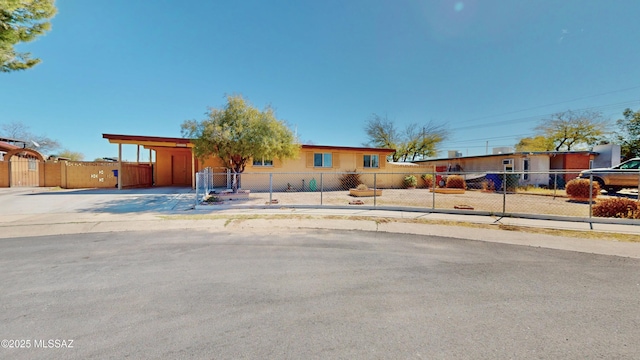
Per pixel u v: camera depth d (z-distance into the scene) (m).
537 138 28.95
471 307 2.72
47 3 7.60
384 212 8.45
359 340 2.16
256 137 10.29
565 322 2.43
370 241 5.35
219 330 2.31
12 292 3.04
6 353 1.98
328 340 2.16
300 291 3.10
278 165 15.80
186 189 15.18
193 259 4.23
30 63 8.33
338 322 2.44
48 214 7.87
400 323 2.42
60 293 3.02
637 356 1.95
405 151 32.50
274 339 2.18
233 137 10.32
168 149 17.97
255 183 15.47
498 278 3.49
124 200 10.74
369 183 18.28
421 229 6.34
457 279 3.46
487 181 16.66
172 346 2.08
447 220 7.21
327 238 5.57
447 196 13.43
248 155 10.83
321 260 4.21
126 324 2.40
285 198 12.23
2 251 4.62
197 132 10.70
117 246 4.95
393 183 19.17
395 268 3.87
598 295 2.98
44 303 2.78
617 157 19.08
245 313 2.60
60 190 14.37
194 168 15.67
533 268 3.85
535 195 13.76
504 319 2.48
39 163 15.67
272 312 2.62
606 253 4.53
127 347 2.07
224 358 1.94
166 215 7.88
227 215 7.89
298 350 2.04
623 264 4.00
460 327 2.35
